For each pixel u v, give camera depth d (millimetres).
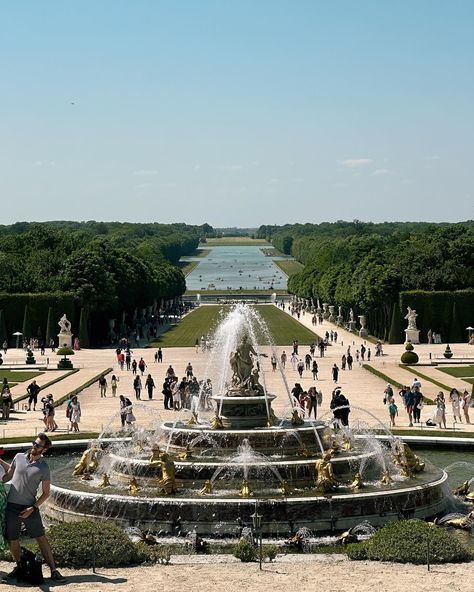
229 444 55062
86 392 109000
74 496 51344
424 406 92938
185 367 135500
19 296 185250
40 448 32969
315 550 44844
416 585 32062
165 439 57562
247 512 48250
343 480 52844
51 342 182500
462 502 54594
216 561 39156
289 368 133875
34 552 35844
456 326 184125
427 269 196125
